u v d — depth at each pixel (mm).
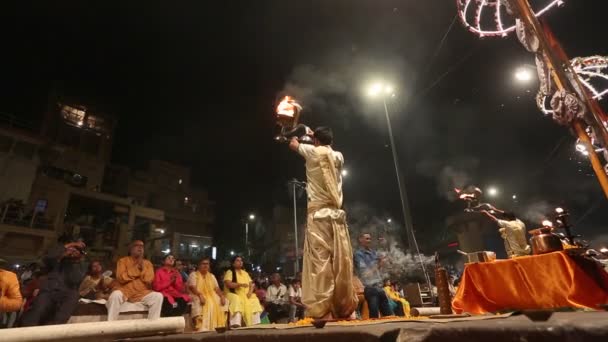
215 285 8453
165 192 34531
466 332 1376
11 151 22047
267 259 36375
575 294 3336
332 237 3500
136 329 3715
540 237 3939
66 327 3295
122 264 7180
